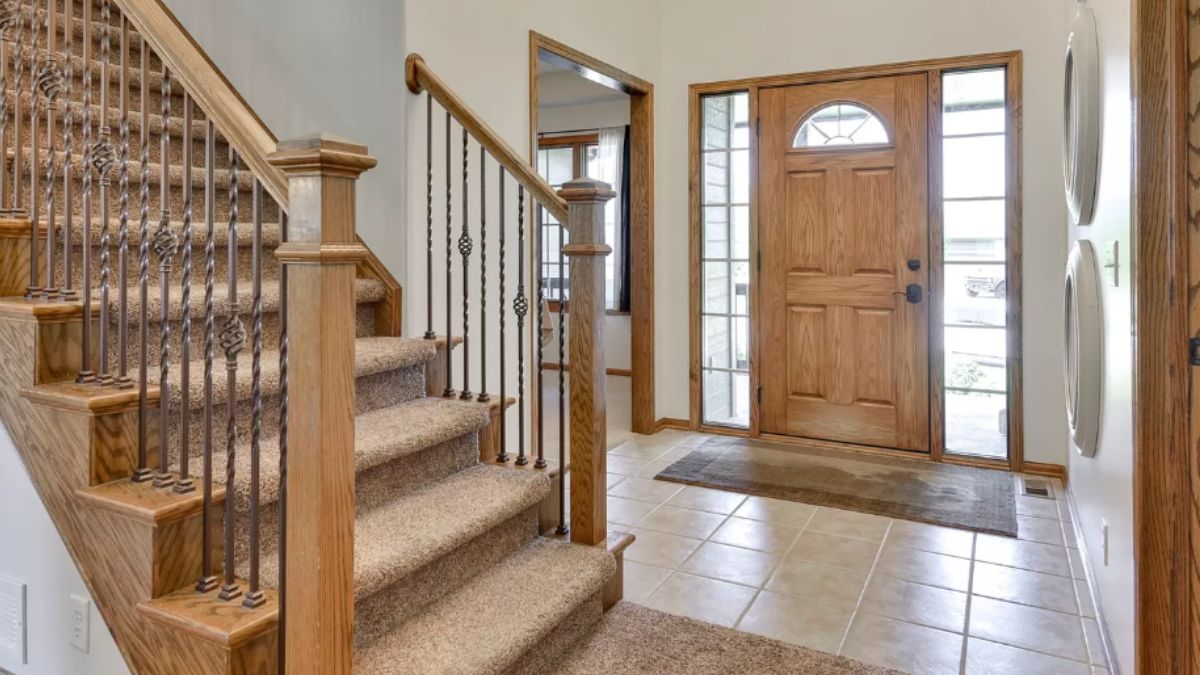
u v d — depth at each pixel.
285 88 2.99
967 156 3.99
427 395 2.64
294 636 1.37
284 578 1.41
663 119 4.73
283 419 1.39
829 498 3.50
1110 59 2.14
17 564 1.81
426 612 1.89
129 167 2.41
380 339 2.65
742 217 4.61
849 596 2.53
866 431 4.28
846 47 4.21
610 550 2.30
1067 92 2.92
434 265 2.93
